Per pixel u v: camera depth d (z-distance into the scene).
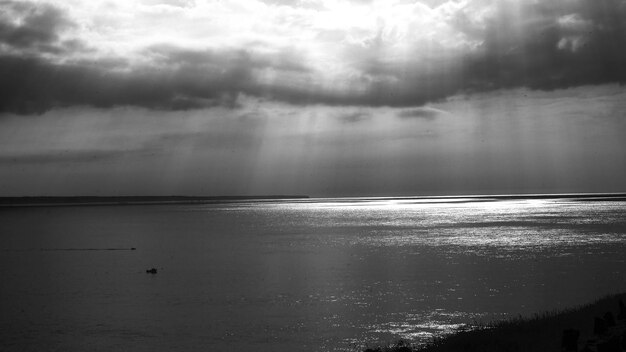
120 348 36.97
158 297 54.06
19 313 47.56
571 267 66.88
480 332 30.42
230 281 63.31
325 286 57.62
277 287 58.03
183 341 38.09
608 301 33.66
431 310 44.81
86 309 48.84
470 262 73.44
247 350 35.69
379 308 46.12
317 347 35.94
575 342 21.52
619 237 105.50
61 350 36.88
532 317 36.84
